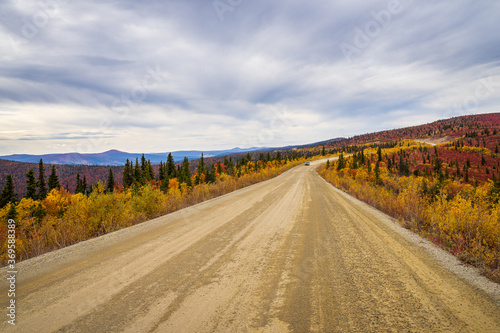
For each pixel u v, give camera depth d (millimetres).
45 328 2125
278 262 3711
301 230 5742
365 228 5715
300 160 80000
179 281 3066
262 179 26531
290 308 2410
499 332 1979
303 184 20188
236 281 3053
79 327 2139
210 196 12984
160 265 3631
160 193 8594
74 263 3754
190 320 2227
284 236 5246
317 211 8250
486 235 4223
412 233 5223
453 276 3088
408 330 2021
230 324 2162
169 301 2574
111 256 4055
